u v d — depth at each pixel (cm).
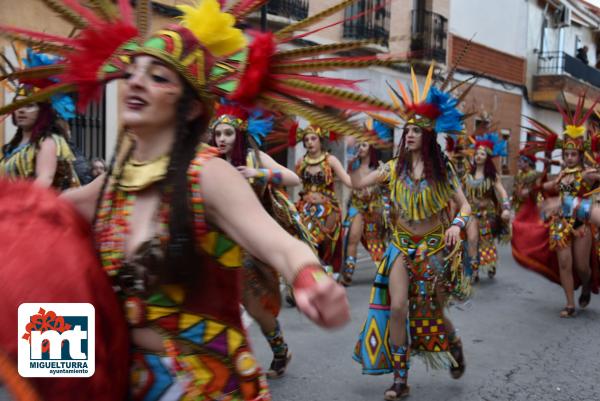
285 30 206
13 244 170
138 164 192
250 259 240
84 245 182
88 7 209
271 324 465
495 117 2158
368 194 843
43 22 841
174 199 179
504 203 899
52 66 214
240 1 213
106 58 204
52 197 189
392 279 438
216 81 195
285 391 452
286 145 641
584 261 716
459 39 1858
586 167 727
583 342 602
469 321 668
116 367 179
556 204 718
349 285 840
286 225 335
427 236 447
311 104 191
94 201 202
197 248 180
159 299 185
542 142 784
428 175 442
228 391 189
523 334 624
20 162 436
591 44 3014
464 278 465
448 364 450
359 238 852
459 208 460
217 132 418
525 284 890
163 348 187
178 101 187
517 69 2273
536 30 2406
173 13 677
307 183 774
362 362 444
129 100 187
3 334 162
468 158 918
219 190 178
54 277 168
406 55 199
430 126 446
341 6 209
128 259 186
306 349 548
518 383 483
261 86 196
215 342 188
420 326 452
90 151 945
